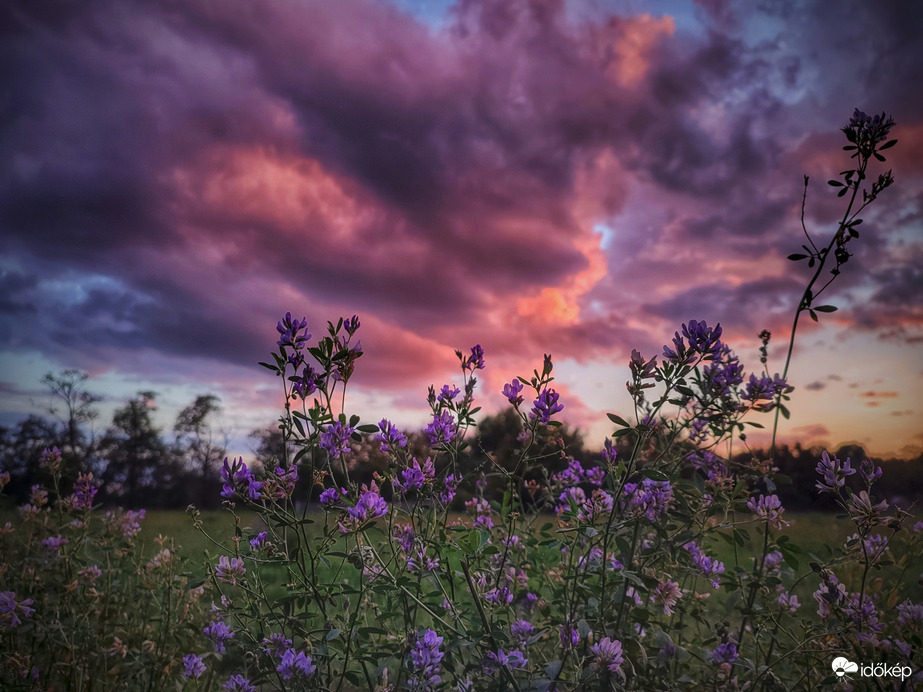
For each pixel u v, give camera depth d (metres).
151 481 37.94
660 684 2.04
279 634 2.18
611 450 2.31
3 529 3.12
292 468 2.15
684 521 2.22
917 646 2.03
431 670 1.95
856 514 2.00
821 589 2.30
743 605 2.28
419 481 2.22
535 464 2.51
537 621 2.60
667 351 1.99
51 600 2.89
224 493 2.13
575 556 2.57
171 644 2.78
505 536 2.74
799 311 2.27
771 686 2.20
